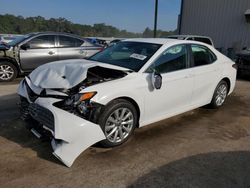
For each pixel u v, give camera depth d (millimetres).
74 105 3221
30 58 7957
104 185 2820
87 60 4539
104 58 4566
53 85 3393
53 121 3057
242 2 17359
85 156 3369
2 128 4098
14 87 7074
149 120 4074
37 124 3467
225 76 5508
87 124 3145
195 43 4922
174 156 3492
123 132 3734
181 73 4426
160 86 3904
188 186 2869
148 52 4262
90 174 2998
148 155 3480
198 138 4105
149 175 3033
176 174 3078
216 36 19062
